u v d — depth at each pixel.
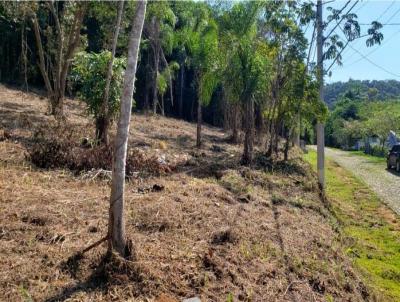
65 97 20.98
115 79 9.84
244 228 6.14
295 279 4.97
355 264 6.59
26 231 4.89
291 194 9.62
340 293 5.02
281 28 13.16
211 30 15.00
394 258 7.51
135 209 6.07
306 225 7.36
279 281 4.82
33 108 15.82
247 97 12.27
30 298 3.55
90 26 24.17
